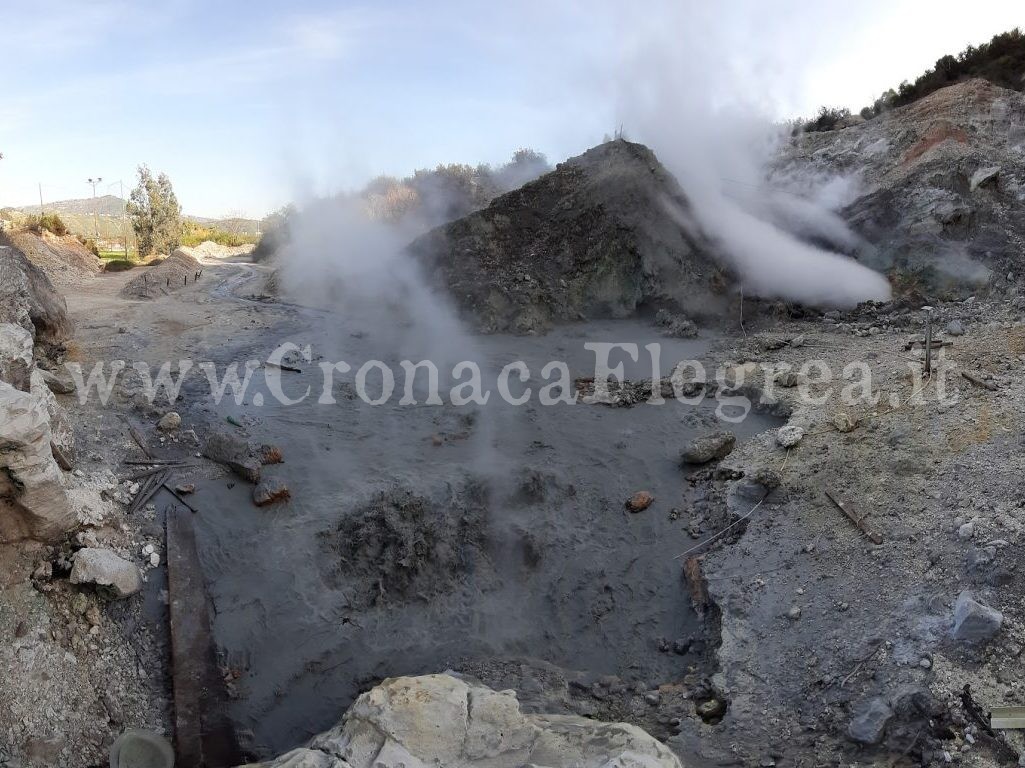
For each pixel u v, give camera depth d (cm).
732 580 857
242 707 786
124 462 1075
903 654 675
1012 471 837
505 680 781
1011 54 2656
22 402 759
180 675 801
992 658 646
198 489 1042
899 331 1403
